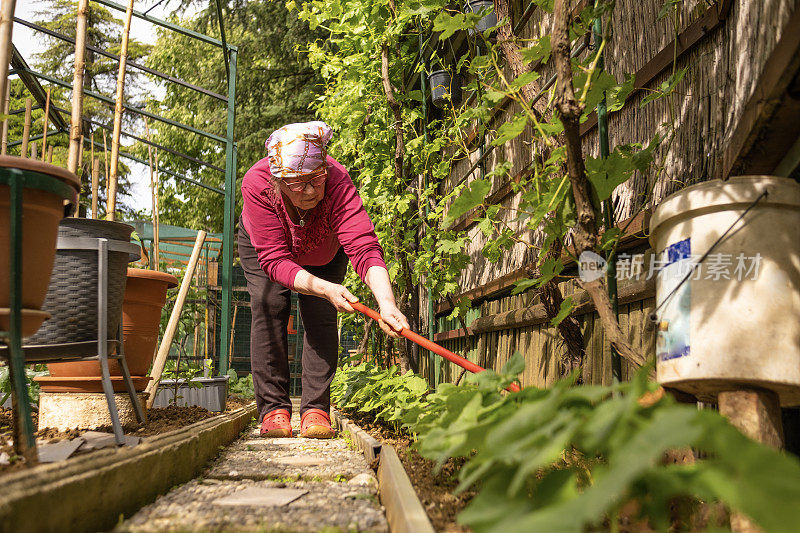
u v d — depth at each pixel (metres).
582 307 3.05
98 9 20.55
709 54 2.28
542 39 2.19
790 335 1.54
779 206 1.61
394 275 5.21
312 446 3.47
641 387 1.07
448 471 2.29
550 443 1.04
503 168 2.70
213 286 10.79
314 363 3.95
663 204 1.82
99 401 3.15
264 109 13.95
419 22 5.02
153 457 2.00
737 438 0.94
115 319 2.77
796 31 1.32
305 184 3.11
